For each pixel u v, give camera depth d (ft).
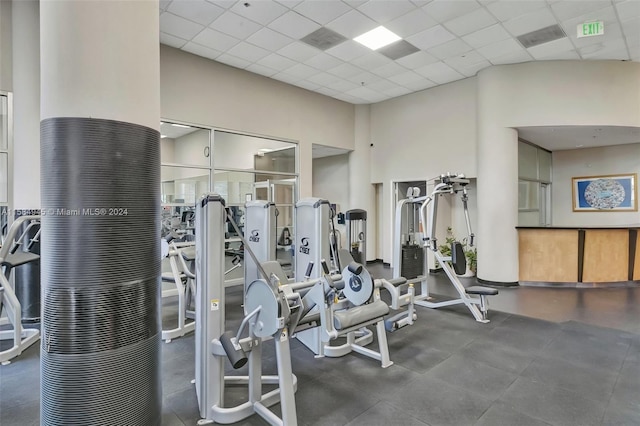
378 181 27.04
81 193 5.82
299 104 23.32
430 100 23.70
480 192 20.42
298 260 11.80
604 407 7.88
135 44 6.31
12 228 10.98
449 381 9.09
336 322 8.48
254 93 20.85
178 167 18.35
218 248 7.64
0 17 13.64
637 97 18.84
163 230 16.93
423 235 16.34
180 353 10.88
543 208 26.45
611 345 11.35
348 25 15.20
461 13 14.23
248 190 21.20
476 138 21.47
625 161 23.93
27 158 13.79
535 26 15.19
